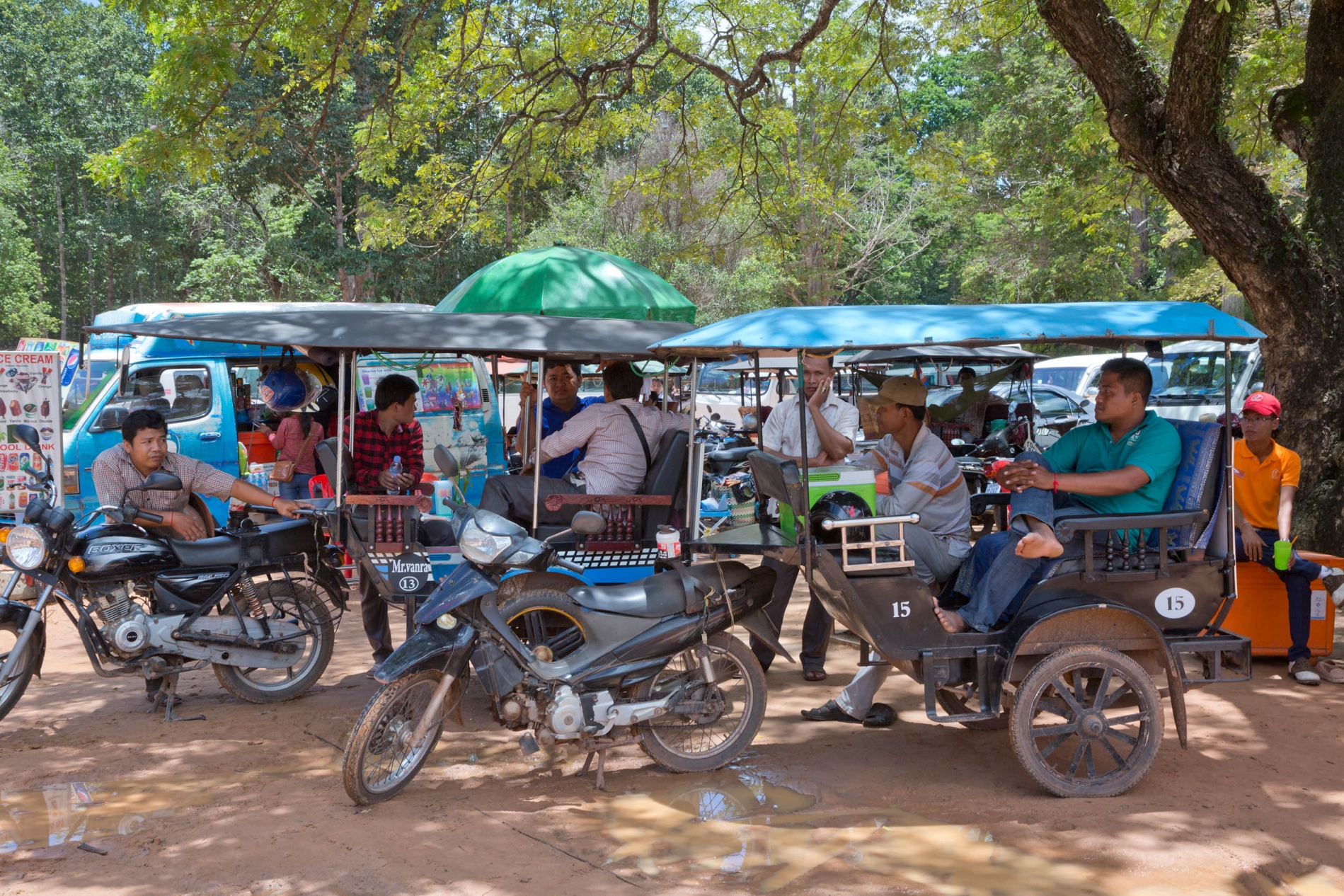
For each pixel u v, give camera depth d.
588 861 3.81
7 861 3.80
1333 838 3.96
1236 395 13.43
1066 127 27.72
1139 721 4.43
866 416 9.08
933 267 52.66
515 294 7.98
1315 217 9.00
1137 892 3.54
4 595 5.31
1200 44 8.12
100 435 9.44
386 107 14.55
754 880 3.65
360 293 33.94
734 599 4.79
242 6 10.61
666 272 29.06
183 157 11.20
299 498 8.57
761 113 16.22
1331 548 8.35
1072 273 31.55
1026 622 4.42
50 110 44.38
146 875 3.69
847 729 5.40
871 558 4.50
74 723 5.55
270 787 4.58
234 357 10.18
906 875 3.68
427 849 3.91
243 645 5.67
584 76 12.66
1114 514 4.59
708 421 13.75
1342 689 5.92
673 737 5.01
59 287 49.84
